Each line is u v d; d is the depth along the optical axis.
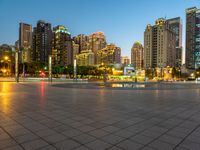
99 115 7.83
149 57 146.12
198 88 24.27
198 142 4.86
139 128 6.05
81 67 87.25
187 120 7.13
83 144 4.66
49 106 9.78
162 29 139.38
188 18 159.75
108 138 5.11
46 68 87.44
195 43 154.25
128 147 4.51
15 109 8.90
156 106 10.09
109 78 70.06
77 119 7.12
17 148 4.37
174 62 155.25
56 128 5.96
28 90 18.84
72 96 14.07
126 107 9.70
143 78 70.50
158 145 4.65
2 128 5.88
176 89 21.73
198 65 152.25
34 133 5.43
